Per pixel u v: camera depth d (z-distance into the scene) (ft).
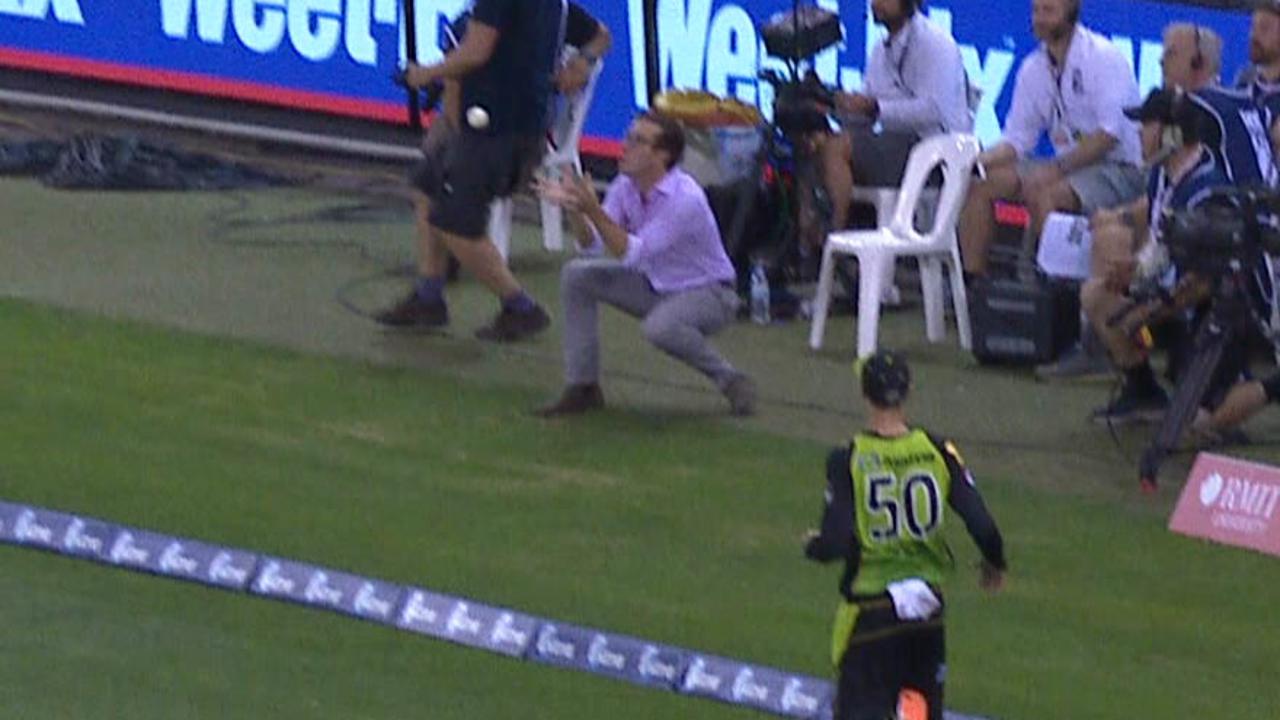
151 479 117.08
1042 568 107.04
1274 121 132.36
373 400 131.95
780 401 133.90
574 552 107.76
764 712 89.92
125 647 95.20
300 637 96.94
